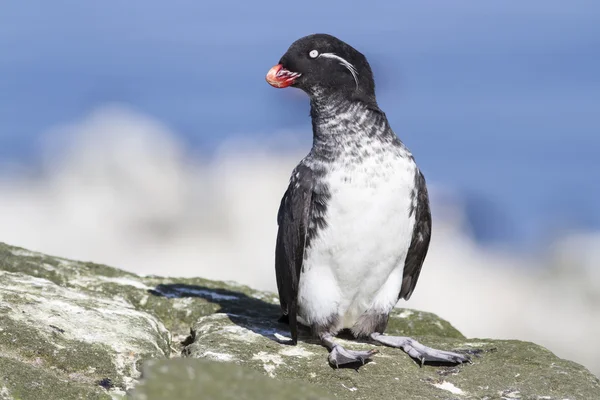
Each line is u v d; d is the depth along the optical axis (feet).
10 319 20.95
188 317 26.66
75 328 21.56
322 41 23.79
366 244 22.58
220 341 22.82
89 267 29.22
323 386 20.76
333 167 22.71
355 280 23.13
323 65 23.54
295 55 23.77
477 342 24.85
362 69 23.77
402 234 22.99
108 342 21.13
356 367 21.84
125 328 22.25
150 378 14.34
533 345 24.21
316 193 22.74
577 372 22.47
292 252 23.13
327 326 23.53
